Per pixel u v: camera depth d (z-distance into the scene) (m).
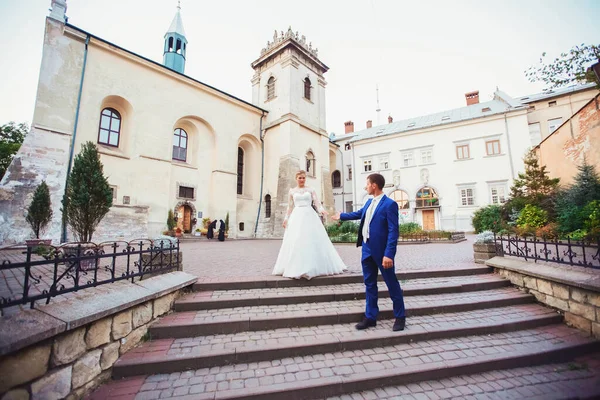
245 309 3.72
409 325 3.41
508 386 2.52
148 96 16.66
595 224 8.18
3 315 2.08
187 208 18.50
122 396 2.31
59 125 12.90
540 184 14.82
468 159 25.20
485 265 5.58
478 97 30.42
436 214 26.28
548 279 3.89
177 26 23.88
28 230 11.12
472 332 3.33
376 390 2.48
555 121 24.12
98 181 6.31
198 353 2.78
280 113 23.61
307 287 4.45
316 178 25.02
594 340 3.15
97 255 2.92
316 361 2.80
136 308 3.02
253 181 23.42
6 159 20.47
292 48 24.12
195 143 19.45
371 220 3.50
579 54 9.98
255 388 2.37
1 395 1.79
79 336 2.34
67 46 13.59
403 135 28.56
